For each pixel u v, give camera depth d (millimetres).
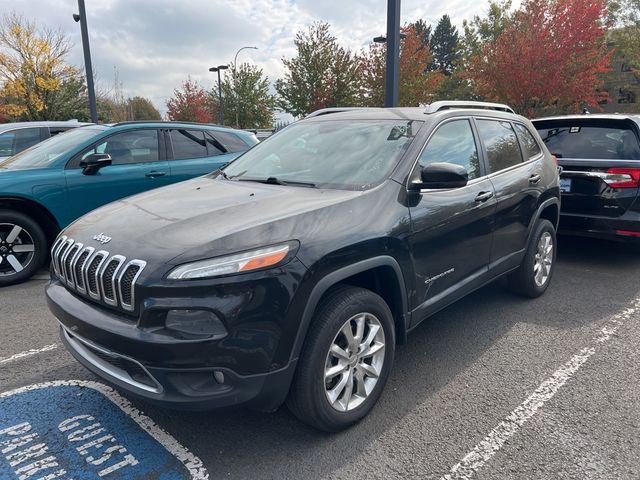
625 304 4633
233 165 4039
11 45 24609
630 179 5246
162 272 2232
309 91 24672
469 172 3674
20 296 4996
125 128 6133
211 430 2773
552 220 5039
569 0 18547
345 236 2582
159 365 2209
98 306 2512
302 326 2391
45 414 2910
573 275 5547
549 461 2500
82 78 27984
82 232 2805
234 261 2258
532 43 19031
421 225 3043
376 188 2951
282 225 2469
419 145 3246
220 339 2191
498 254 4008
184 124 6707
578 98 19797
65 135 6473
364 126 3648
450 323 4234
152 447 2621
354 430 2764
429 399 3072
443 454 2564
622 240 5434
